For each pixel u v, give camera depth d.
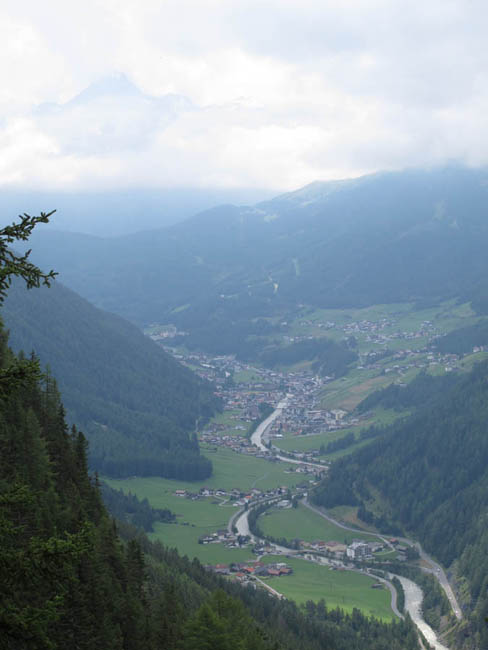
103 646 74.19
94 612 75.94
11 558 28.58
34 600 42.34
